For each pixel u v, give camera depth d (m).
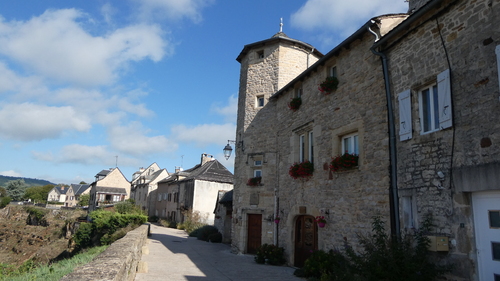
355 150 8.22
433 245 5.37
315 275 7.84
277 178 11.66
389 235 6.54
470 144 5.14
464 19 5.49
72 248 24.09
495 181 4.67
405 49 6.73
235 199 13.32
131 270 6.26
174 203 34.28
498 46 4.85
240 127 13.80
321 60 9.40
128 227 19.58
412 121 6.35
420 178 6.00
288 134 11.35
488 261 4.81
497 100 4.81
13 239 36.69
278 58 13.08
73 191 80.31
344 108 8.52
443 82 5.68
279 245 10.96
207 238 18.45
